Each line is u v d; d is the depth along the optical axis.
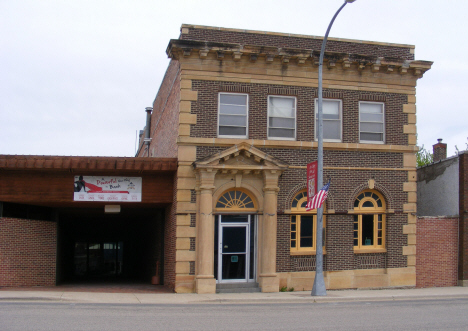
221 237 19.69
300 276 19.97
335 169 20.55
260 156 19.06
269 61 19.97
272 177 19.42
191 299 16.77
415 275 21.25
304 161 20.22
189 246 19.00
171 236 20.34
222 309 14.38
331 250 20.33
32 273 20.72
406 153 21.38
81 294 17.48
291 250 20.19
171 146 22.72
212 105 19.56
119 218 30.75
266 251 19.30
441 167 24.22
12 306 13.91
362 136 21.14
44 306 14.10
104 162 18.98
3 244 19.50
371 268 20.83
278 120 20.33
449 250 22.16
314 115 20.53
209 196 18.92
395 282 20.91
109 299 16.41
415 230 21.33
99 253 36.62
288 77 20.38
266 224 19.38
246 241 19.88
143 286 22.30
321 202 17.53
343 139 20.77
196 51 19.41
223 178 19.41
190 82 19.44
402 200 21.22
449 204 23.42
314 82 20.59
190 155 19.25
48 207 22.22
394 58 21.11
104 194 19.86
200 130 19.36
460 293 19.11
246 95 20.05
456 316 13.04
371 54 21.50
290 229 20.03
